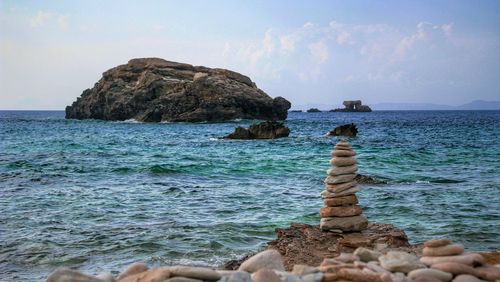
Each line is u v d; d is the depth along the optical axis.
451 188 21.06
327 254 9.88
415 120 136.62
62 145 49.88
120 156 38.72
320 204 17.70
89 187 21.58
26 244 12.18
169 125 98.50
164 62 129.00
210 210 16.53
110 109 118.88
